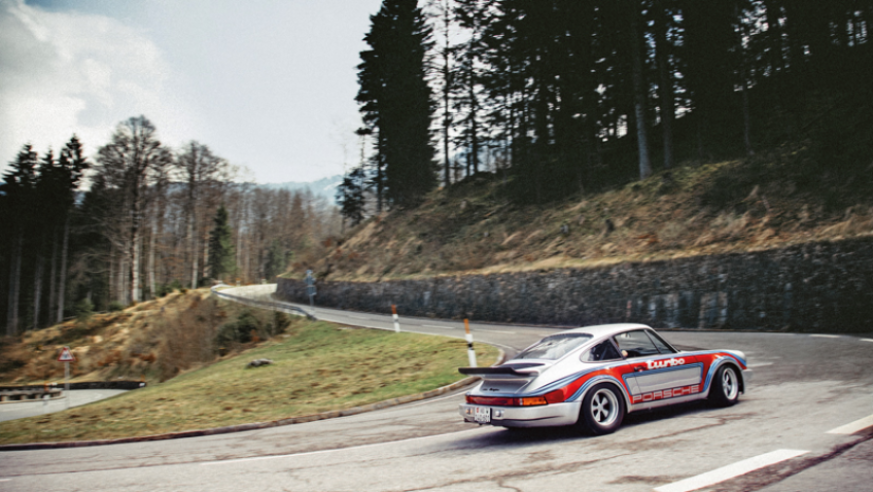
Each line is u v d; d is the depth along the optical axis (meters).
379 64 56.59
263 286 71.38
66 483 5.96
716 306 20.20
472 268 34.38
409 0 54.66
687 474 4.39
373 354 19.56
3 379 39.31
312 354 22.56
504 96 44.38
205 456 7.24
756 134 32.28
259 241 112.06
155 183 52.81
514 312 28.86
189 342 32.75
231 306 36.34
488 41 43.78
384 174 58.53
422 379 13.84
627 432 6.30
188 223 63.56
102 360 38.59
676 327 21.19
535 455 5.55
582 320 25.09
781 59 32.72
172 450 8.12
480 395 6.57
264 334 32.19
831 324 17.02
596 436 6.23
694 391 7.23
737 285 19.84
